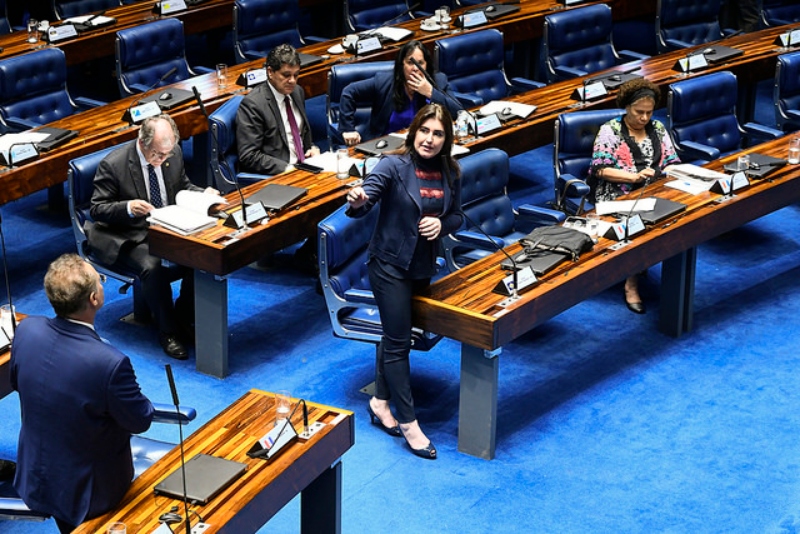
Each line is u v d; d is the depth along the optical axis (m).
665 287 7.00
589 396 6.40
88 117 8.06
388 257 5.48
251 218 6.41
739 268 8.01
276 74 7.56
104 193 6.60
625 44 12.40
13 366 4.12
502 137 7.99
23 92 8.45
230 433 4.46
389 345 5.64
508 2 11.00
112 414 3.97
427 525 5.29
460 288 5.77
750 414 6.25
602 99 8.69
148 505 4.05
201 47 12.55
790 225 8.70
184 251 6.28
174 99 8.34
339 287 6.05
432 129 5.29
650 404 6.34
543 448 5.91
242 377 6.53
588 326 7.19
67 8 10.70
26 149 7.23
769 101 11.31
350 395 6.36
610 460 5.82
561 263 6.04
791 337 7.08
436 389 6.43
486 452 5.77
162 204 6.74
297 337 6.99
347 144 7.73
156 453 4.70
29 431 4.10
